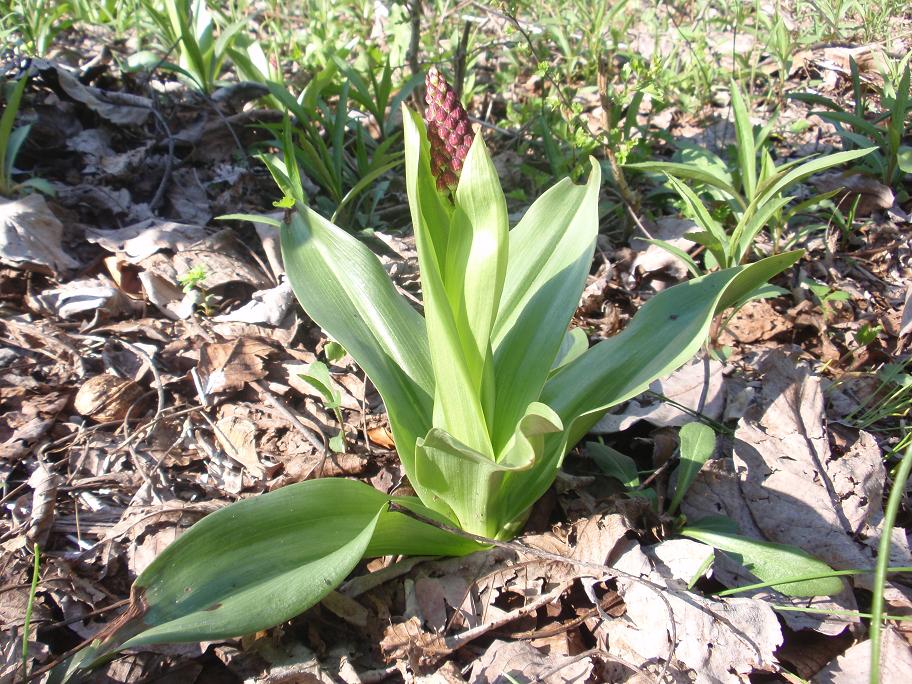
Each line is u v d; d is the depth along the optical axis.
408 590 0.36
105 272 0.58
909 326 0.56
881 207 0.71
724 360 0.53
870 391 0.51
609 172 0.73
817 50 0.98
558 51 1.02
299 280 0.39
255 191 0.70
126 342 0.51
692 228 0.67
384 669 0.33
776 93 0.91
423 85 0.74
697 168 0.58
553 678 0.32
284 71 0.91
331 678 0.32
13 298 0.54
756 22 0.90
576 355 0.45
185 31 0.74
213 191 0.68
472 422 0.34
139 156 0.68
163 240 0.58
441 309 0.31
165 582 0.29
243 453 0.45
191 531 0.30
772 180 0.53
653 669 0.33
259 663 0.33
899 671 0.33
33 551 0.38
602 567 0.34
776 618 0.33
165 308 0.55
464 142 0.31
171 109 0.75
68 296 0.53
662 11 1.15
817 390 0.46
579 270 0.39
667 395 0.49
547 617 0.36
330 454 0.44
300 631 0.35
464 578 0.37
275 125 0.68
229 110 0.77
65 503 0.41
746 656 0.32
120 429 0.46
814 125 0.85
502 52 0.99
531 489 0.38
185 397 0.49
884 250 0.66
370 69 0.78
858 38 1.01
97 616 0.35
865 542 0.40
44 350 0.50
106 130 0.71
